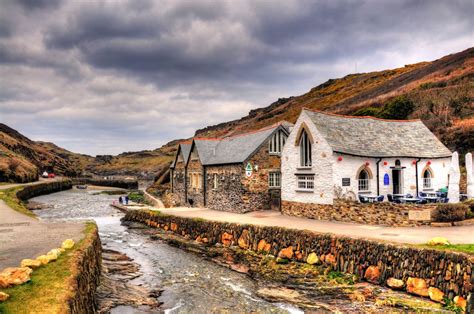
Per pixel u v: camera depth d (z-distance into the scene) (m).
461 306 13.47
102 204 59.53
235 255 23.92
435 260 14.80
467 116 48.75
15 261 13.55
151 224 37.28
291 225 24.67
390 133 32.59
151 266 22.27
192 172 45.88
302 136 30.33
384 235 19.52
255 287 18.05
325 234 19.95
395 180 30.41
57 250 14.38
